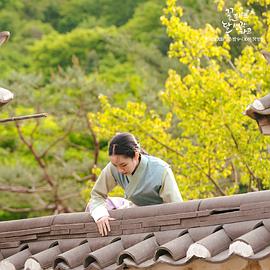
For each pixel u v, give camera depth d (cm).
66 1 3681
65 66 3256
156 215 701
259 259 612
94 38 3259
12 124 2778
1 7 3591
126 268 691
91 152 2714
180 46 1655
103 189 786
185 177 1641
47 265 734
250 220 654
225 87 1599
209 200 679
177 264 648
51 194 2505
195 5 2309
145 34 3262
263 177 1571
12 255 773
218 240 648
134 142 761
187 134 1642
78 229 746
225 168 1700
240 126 1590
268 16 1580
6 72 3241
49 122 2747
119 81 2933
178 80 1647
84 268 704
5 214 2619
